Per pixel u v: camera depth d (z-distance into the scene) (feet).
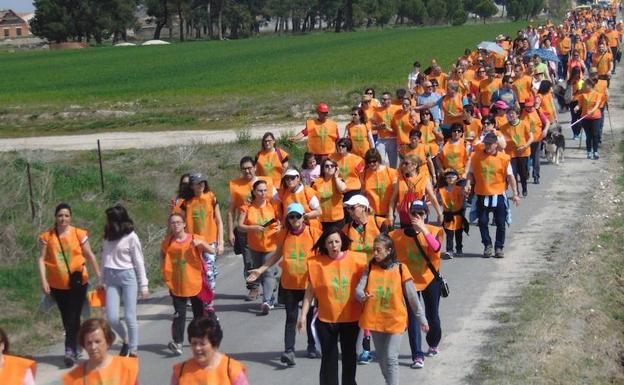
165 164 137.80
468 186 89.10
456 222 89.51
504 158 88.43
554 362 63.21
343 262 55.62
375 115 118.62
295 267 63.77
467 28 647.15
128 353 65.62
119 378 43.78
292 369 64.23
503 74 147.64
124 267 64.95
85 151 153.07
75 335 66.74
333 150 106.83
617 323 73.72
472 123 112.57
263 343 69.97
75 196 110.93
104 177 122.62
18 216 96.89
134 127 197.88
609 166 131.44
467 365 63.16
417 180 79.41
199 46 591.37
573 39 222.69
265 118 200.34
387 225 67.67
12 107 232.53
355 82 259.39
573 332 69.26
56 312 79.20
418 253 62.90
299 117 199.41
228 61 424.05
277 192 78.69
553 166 132.57
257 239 76.38
